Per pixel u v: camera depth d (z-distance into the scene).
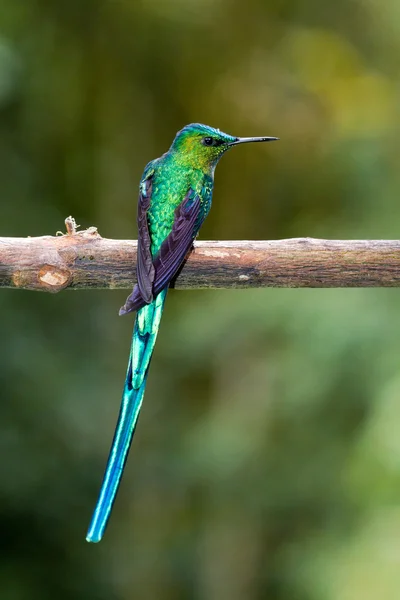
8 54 14.14
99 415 13.64
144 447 14.59
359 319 11.59
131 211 16.19
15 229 14.22
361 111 14.42
